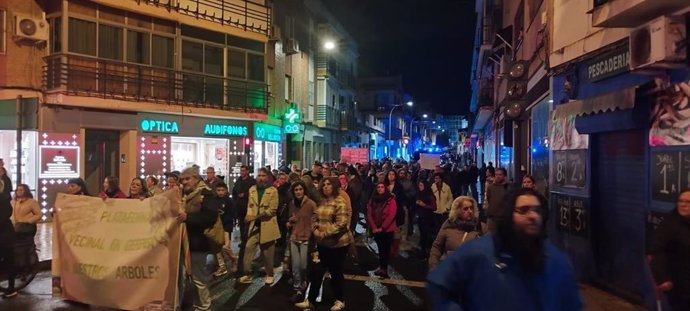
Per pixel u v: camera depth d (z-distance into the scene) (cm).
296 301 815
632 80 772
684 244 488
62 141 1725
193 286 727
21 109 1170
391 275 1021
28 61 1692
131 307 704
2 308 759
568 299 288
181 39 2148
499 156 2648
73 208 749
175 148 2180
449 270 295
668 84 677
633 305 752
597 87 884
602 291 838
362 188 1524
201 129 2248
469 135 6881
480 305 283
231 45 2381
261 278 981
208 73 2269
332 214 759
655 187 707
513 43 2098
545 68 1130
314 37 3725
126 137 1962
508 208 288
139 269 703
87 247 732
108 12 1877
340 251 761
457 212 596
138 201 723
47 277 958
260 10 2569
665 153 685
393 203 998
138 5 1950
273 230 931
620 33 791
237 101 2386
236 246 1345
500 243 287
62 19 1720
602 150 874
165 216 699
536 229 282
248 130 2505
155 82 2027
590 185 888
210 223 719
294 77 3228
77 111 1784
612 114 784
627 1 667
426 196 1195
